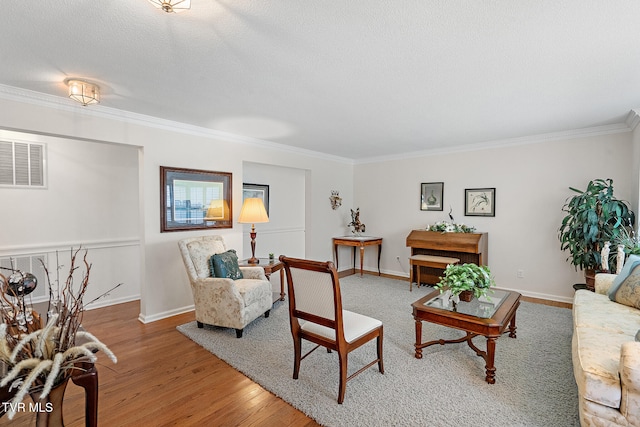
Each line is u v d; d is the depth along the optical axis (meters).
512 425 1.75
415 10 1.52
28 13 1.52
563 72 2.22
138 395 2.06
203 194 3.85
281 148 4.82
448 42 1.82
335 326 1.95
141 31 1.70
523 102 2.87
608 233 3.35
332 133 4.06
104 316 3.58
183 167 3.66
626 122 3.46
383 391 2.08
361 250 5.41
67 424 1.79
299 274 2.11
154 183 3.42
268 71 2.22
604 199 3.34
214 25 1.64
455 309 2.45
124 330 3.16
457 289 2.50
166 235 3.54
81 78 2.33
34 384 0.98
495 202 4.57
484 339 2.89
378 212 5.92
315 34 1.74
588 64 2.10
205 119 3.42
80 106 2.89
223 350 2.68
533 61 2.06
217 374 2.32
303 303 2.13
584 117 3.34
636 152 3.35
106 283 4.06
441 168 5.09
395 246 5.69
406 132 4.00
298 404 1.94
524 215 4.33
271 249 6.10
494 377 2.19
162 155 3.48
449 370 2.35
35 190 3.55
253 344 2.80
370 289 4.67
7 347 0.97
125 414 1.87
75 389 2.15
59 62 2.07
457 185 4.92
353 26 1.66
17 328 1.11
